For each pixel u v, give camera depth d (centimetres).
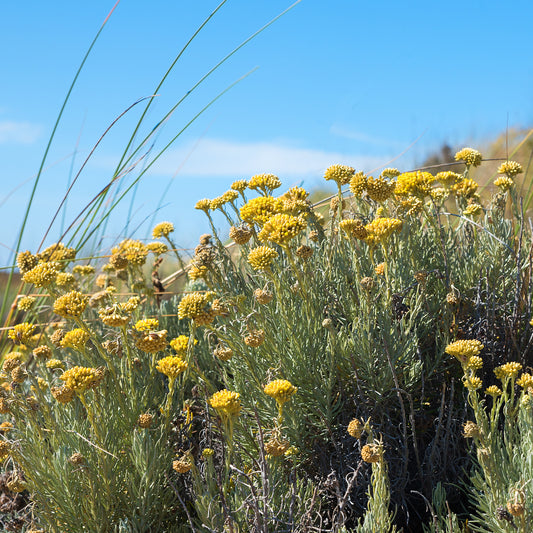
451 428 249
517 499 169
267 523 184
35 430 224
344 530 187
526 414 206
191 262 372
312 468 241
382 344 235
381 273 257
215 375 296
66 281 281
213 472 209
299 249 251
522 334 286
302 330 246
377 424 240
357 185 275
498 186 330
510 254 308
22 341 270
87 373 197
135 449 214
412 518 239
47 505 206
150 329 228
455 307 286
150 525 221
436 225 310
